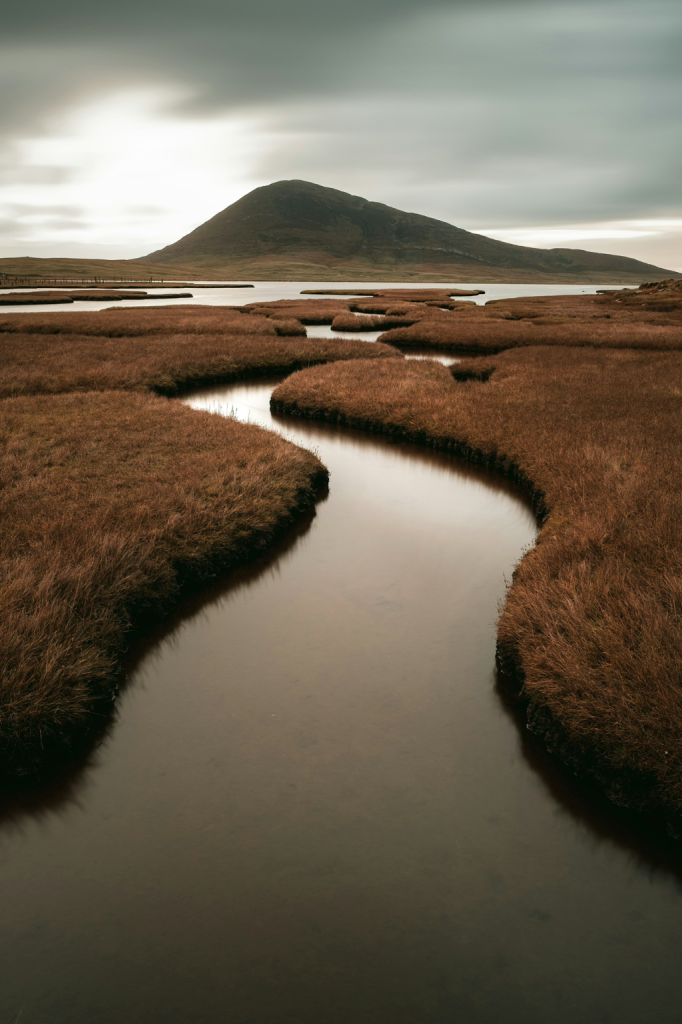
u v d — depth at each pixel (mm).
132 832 4949
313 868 4602
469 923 4195
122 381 24219
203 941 4043
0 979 3812
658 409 18375
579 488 11430
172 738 6062
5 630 6152
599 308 69750
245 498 11203
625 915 4293
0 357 28797
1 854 4770
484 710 6520
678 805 4797
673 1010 3670
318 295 110688
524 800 5301
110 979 3809
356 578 9617
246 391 26797
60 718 5762
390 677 7082
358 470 15461
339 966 3883
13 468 12312
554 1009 3650
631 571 7434
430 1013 3605
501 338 40375
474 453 16234
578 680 5750
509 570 9945
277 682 6984
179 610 8602
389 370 27109
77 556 8133
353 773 5598
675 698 5156
